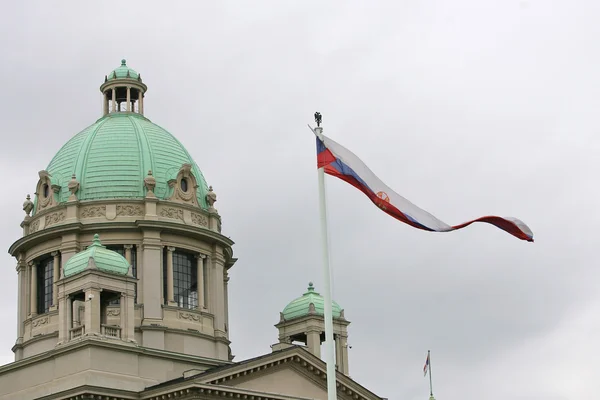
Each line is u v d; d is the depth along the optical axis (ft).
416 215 159.43
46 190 322.14
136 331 294.46
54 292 306.14
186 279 315.78
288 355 273.95
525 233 158.10
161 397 256.93
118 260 275.18
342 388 285.02
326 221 161.58
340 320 325.62
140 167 320.29
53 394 255.09
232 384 262.47
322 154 164.76
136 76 349.82
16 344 309.42
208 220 326.03
